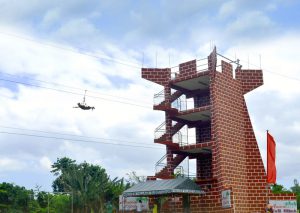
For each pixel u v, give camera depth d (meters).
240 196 47.81
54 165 122.31
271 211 36.53
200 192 45.91
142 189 46.16
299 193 77.94
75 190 86.88
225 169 46.56
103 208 85.06
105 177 89.25
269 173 45.41
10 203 106.69
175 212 49.66
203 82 52.47
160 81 53.41
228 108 49.66
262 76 53.56
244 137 51.31
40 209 104.56
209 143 48.44
